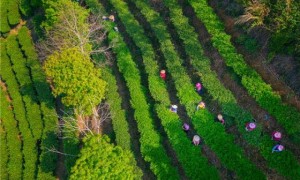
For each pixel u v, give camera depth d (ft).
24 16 181.78
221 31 128.67
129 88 130.82
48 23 149.89
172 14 140.56
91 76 120.57
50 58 122.93
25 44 168.25
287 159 101.91
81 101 119.75
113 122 125.49
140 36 142.31
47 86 149.89
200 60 126.72
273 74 114.62
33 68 156.97
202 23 135.13
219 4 135.54
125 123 125.29
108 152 101.50
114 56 143.95
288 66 112.37
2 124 149.79
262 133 108.99
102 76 137.49
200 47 129.80
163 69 132.57
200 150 113.70
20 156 138.41
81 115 124.06
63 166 130.82
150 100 128.67
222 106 116.06
